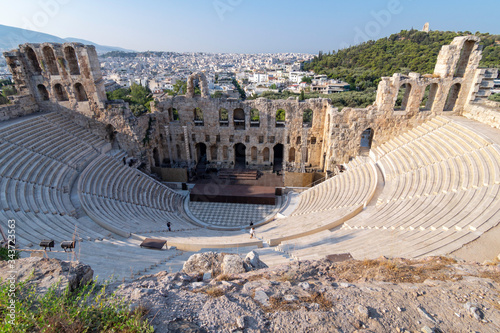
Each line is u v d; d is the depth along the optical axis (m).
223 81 193.25
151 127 40.88
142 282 9.86
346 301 8.55
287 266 11.70
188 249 21.06
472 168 22.19
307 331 7.30
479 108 30.44
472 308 7.97
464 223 16.97
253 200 35.78
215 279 10.62
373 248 16.31
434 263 11.91
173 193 37.75
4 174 23.22
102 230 21.77
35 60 35.19
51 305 6.70
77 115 36.47
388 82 33.28
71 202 24.83
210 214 33.69
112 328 6.69
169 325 7.16
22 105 33.97
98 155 34.00
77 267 8.72
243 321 7.50
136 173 35.50
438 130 30.80
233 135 43.28
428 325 7.48
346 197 28.84
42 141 29.86
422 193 22.75
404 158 29.69
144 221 26.39
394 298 8.67
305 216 28.81
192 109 42.19
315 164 44.25
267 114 41.41
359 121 35.44
